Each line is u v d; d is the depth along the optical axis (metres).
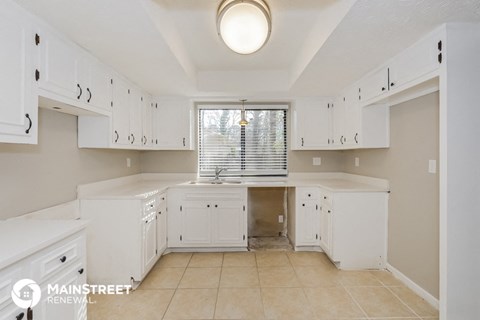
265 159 3.96
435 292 2.07
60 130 2.14
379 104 2.68
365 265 2.78
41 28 1.51
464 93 1.62
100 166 2.72
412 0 1.38
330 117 3.58
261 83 3.27
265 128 3.96
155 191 2.75
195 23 2.12
